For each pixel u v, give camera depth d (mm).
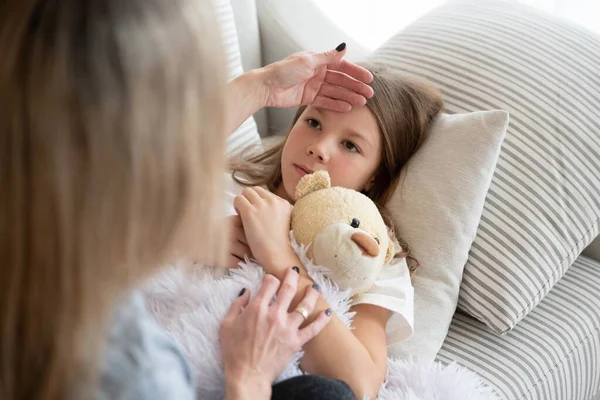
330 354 874
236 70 1366
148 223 419
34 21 375
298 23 1622
